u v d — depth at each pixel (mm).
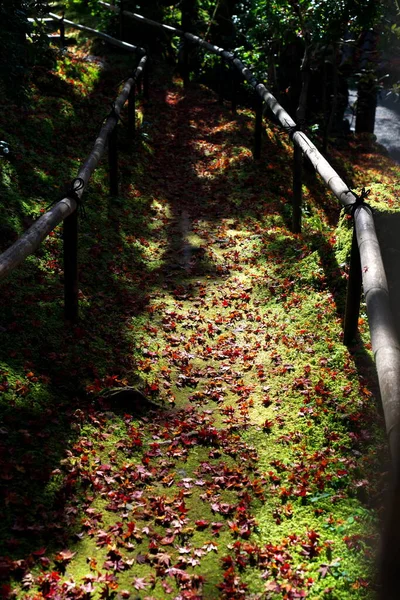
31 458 3930
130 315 6234
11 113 9164
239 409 4988
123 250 7520
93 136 10250
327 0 11086
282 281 6973
